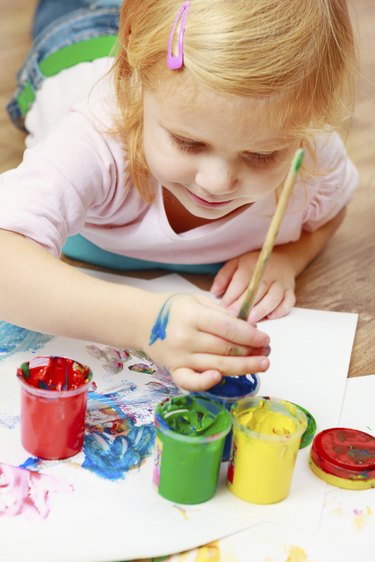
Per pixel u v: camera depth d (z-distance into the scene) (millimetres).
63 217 1269
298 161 868
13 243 1200
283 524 972
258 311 1380
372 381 1256
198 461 961
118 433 1081
